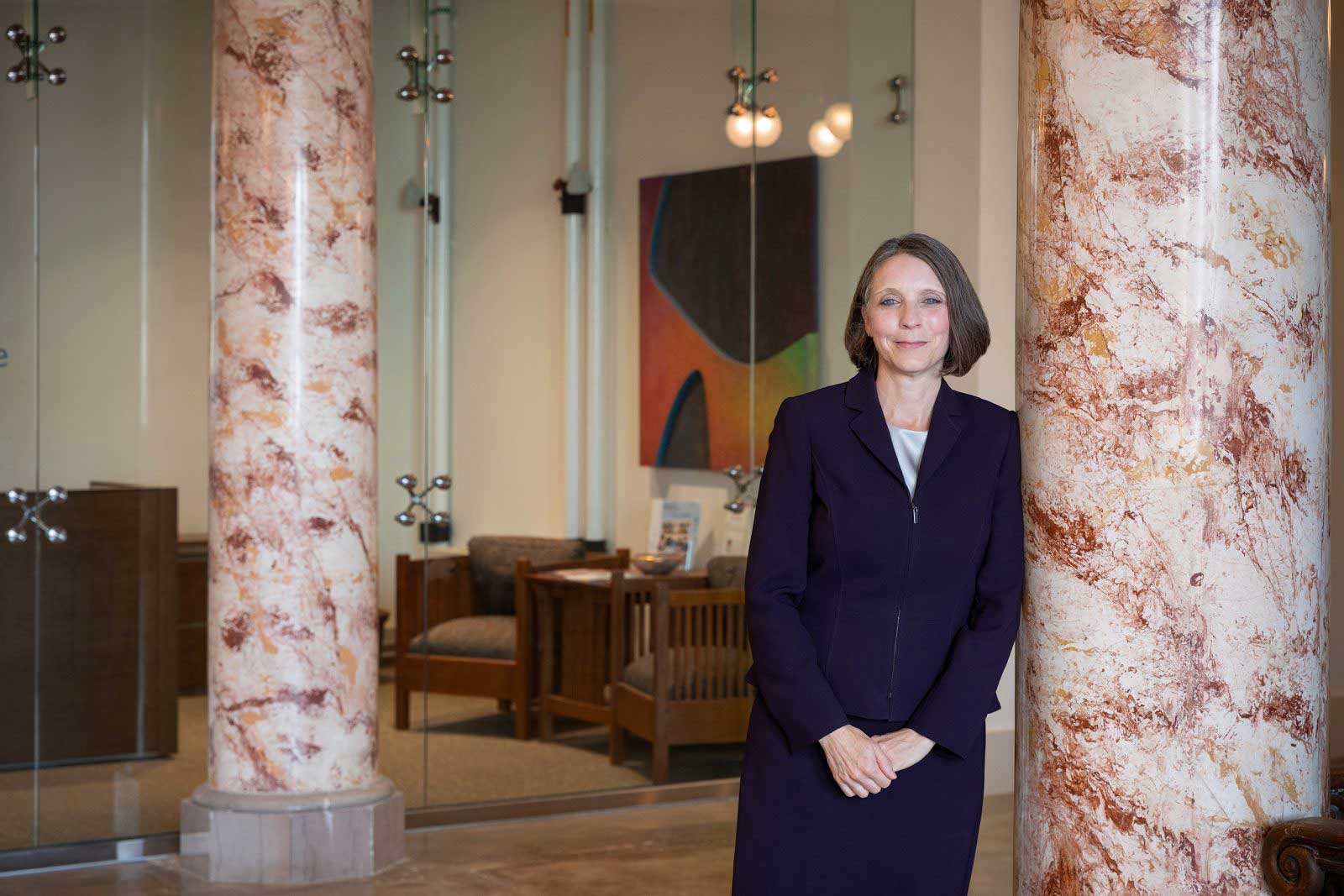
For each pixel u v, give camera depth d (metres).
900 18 5.75
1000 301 5.53
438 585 5.08
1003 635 2.29
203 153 5.04
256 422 4.25
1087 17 2.27
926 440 2.33
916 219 5.74
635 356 5.40
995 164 5.51
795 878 2.26
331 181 4.32
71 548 4.83
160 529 4.98
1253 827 2.21
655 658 5.36
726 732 5.46
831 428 2.34
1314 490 2.29
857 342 2.42
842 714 2.23
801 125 5.64
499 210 5.20
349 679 4.34
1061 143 2.30
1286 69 2.25
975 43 5.52
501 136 5.20
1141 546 2.23
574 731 5.23
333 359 4.32
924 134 5.70
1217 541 2.21
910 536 2.28
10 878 4.27
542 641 5.20
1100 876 2.27
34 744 4.75
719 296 5.52
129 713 4.91
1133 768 2.24
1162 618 2.22
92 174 4.86
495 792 5.11
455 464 5.12
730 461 5.54
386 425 5.03
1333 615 5.93
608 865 4.41
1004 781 5.50
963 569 2.30
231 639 4.27
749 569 2.35
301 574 4.26
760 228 5.59
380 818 4.33
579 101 5.31
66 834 4.61
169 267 4.99
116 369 4.91
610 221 5.36
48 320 4.80
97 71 4.87
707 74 5.50
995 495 2.34
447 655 5.08
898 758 2.21
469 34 5.15
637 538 5.38
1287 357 2.25
